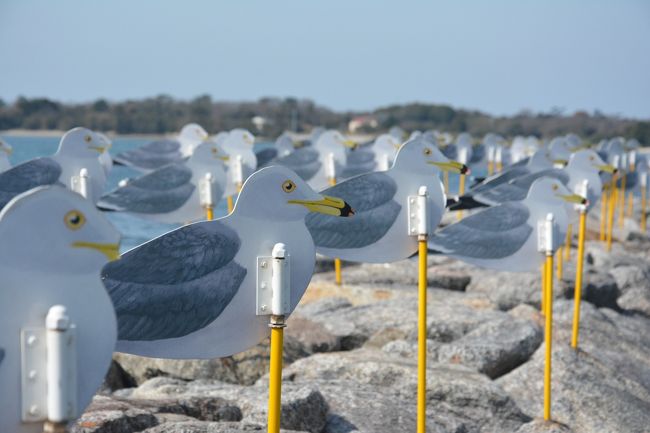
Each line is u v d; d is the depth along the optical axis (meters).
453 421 10.79
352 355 12.42
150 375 12.34
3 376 5.26
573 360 13.30
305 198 7.70
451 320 14.30
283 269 7.21
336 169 23.17
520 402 12.49
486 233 12.27
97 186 14.05
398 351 13.06
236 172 21.30
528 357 13.65
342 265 19.31
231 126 94.12
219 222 7.52
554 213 12.48
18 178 13.26
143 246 7.31
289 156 22.88
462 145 33.16
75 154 13.84
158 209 16.33
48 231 5.40
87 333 5.50
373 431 10.08
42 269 5.39
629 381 13.37
